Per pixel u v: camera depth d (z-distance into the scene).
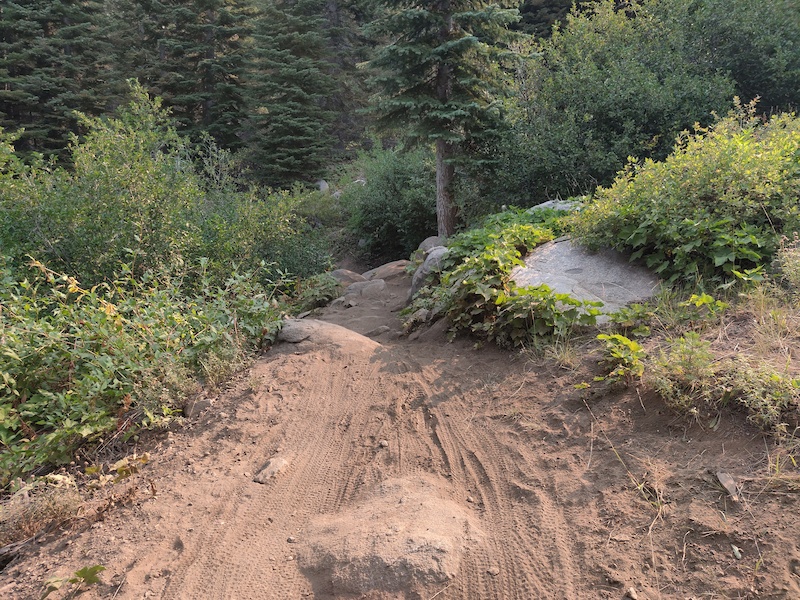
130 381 4.63
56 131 21.98
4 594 2.88
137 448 4.30
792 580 2.22
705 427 3.09
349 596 2.55
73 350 4.76
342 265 16.91
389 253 16.98
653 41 12.48
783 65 12.65
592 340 4.35
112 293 5.62
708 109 10.93
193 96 21.98
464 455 3.54
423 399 4.27
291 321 6.18
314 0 22.75
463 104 11.28
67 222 7.16
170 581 2.81
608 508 2.81
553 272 5.45
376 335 6.16
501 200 11.73
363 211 16.33
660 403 3.36
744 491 2.65
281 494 3.47
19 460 4.09
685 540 2.52
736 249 4.52
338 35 24.73
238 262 8.56
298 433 4.15
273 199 10.20
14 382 4.42
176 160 9.45
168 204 7.92
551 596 2.44
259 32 22.97
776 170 4.91
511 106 11.66
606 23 12.96
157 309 5.39
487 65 11.98
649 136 10.96
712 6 12.75
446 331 5.41
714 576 2.34
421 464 3.54
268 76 21.52
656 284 4.92
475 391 4.23
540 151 10.91
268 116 21.22
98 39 23.30
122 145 8.01
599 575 2.48
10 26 21.27
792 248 4.39
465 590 2.52
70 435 4.23
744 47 13.03
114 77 22.59
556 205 8.11
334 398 4.56
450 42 10.77
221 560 2.92
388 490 3.28
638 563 2.49
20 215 7.08
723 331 3.81
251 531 3.14
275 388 4.84
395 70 11.91
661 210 5.06
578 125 11.23
